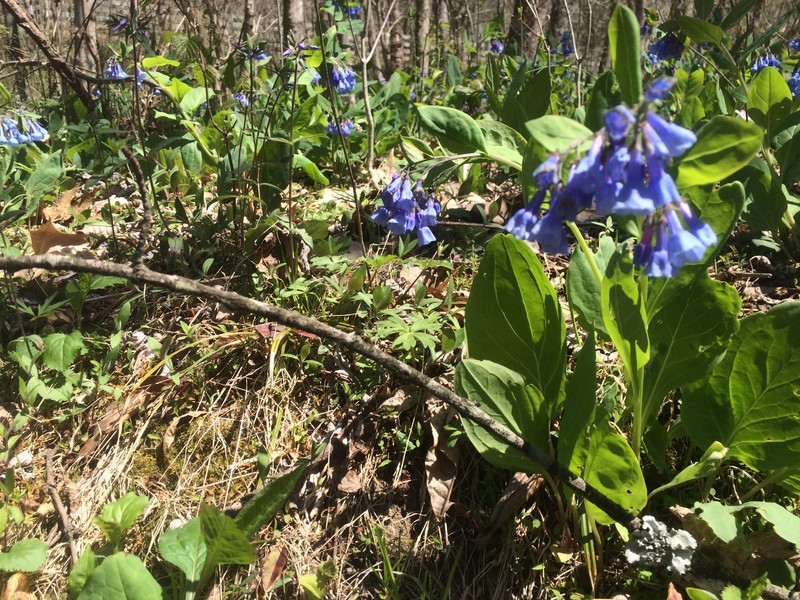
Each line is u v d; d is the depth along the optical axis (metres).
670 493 0.55
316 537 0.58
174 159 1.00
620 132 0.31
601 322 0.54
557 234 0.36
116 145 1.02
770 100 0.74
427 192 0.62
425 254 0.83
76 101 1.21
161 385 0.67
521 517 0.55
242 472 0.62
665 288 0.49
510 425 0.51
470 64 1.94
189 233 0.83
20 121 0.96
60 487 0.61
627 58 0.38
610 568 0.52
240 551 0.44
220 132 0.89
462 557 0.55
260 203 0.86
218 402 0.66
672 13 1.06
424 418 0.62
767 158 0.77
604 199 0.32
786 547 0.44
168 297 0.76
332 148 1.03
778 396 0.48
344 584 0.55
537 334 0.53
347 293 0.69
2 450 0.63
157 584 0.45
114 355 0.67
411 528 0.58
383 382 0.65
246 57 0.95
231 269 0.80
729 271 0.77
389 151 1.09
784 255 0.79
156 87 0.99
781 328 0.47
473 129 0.55
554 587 0.52
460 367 0.51
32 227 0.91
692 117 0.53
